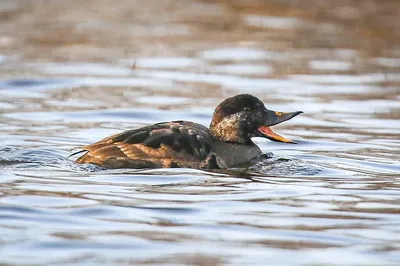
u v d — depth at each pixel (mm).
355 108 18438
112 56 23469
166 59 23125
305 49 24328
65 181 12078
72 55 23516
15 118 17078
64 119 17156
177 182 12180
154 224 10305
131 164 12867
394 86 20484
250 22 27656
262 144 15469
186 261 9055
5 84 20297
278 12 28969
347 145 15375
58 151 14109
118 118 17453
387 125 17047
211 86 20344
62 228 10078
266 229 10180
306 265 9016
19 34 25922
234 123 13609
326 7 29406
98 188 11758
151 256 9195
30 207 10805
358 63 22797
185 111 18047
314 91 19922
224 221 10477
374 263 9078
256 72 21750
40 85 20312
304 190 11969
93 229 10062
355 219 10633
